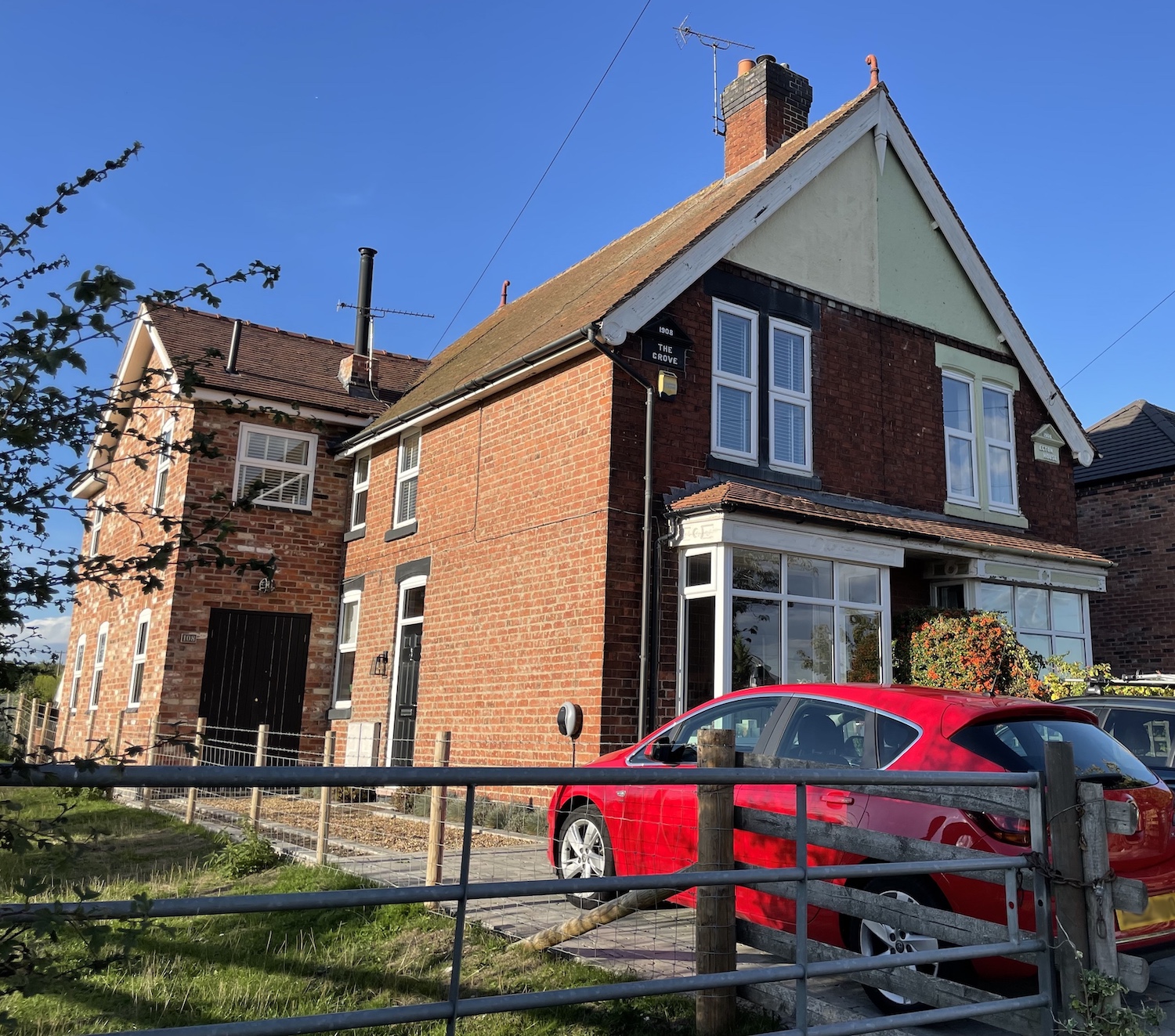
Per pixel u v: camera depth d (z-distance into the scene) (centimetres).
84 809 1108
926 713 521
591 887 324
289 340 1947
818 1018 407
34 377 251
